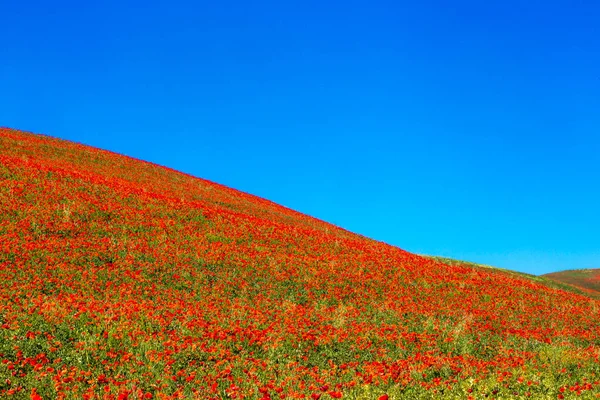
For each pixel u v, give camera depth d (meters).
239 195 55.12
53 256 20.84
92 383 9.46
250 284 21.95
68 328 12.89
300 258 26.95
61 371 9.82
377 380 10.73
